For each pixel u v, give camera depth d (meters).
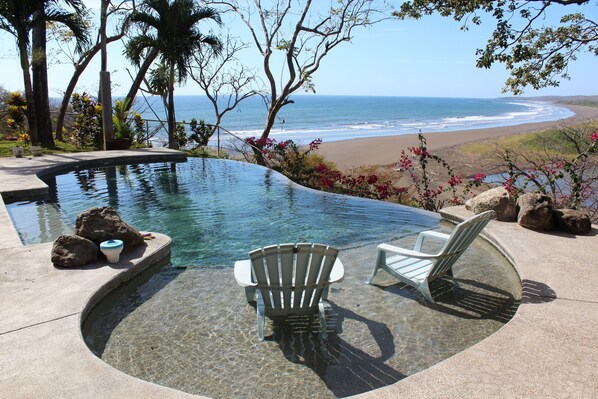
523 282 3.79
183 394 2.30
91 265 4.14
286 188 9.22
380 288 4.16
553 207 5.45
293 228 6.30
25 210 6.97
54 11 12.41
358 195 9.97
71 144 15.00
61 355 2.64
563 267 4.12
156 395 2.29
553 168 7.51
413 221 6.67
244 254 5.16
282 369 2.86
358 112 78.69
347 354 3.04
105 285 3.72
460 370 2.50
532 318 3.12
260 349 3.10
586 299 3.44
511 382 2.39
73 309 3.24
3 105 17.42
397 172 15.70
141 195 8.33
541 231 5.30
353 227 6.36
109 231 4.49
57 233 5.78
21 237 5.62
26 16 11.50
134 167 11.48
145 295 3.95
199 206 7.57
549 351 2.70
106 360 2.94
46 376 2.44
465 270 4.58
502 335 2.89
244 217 6.89
